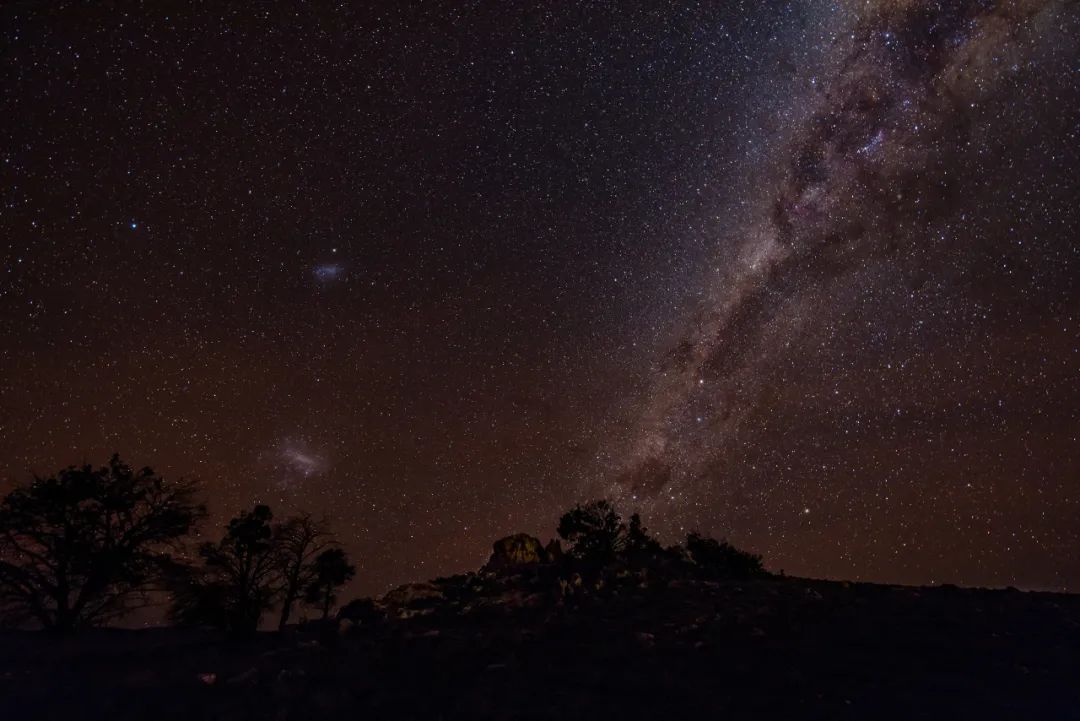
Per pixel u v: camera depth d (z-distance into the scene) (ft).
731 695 15.19
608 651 18.37
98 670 18.40
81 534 33.71
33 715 14.57
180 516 35.76
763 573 33.14
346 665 17.38
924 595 26.07
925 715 14.03
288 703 14.90
